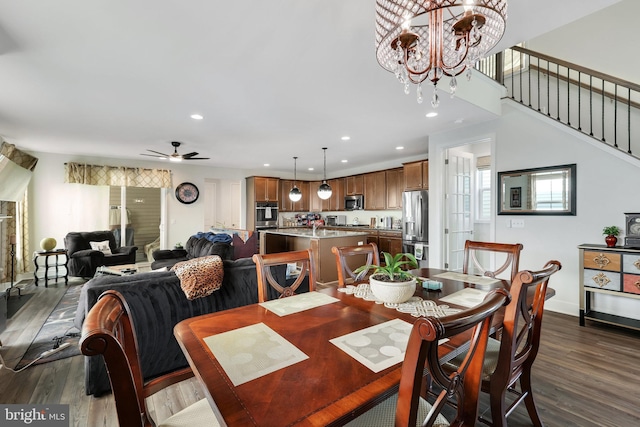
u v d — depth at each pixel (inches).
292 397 31.0
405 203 230.7
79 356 101.1
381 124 158.7
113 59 90.1
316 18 72.3
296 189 250.1
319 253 199.3
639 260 107.5
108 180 244.5
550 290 68.3
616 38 146.7
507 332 50.2
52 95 115.8
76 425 69.0
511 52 172.9
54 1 65.2
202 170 296.2
